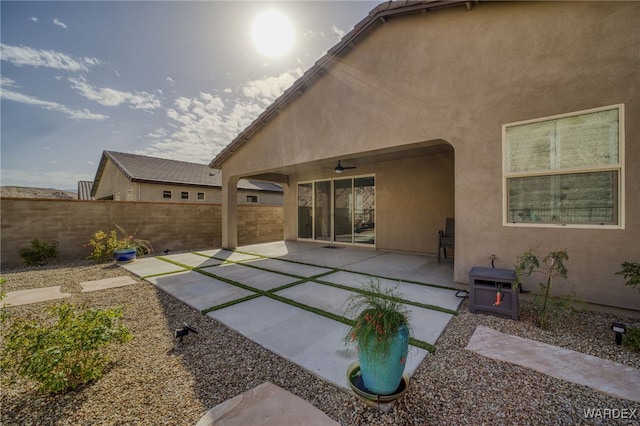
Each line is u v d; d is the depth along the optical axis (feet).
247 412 7.03
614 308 11.98
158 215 33.55
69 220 28.14
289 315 13.19
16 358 8.19
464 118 15.28
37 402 7.54
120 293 17.20
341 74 20.63
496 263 14.42
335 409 7.11
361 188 33.50
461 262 15.49
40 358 7.43
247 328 11.82
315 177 37.99
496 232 14.42
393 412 6.93
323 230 37.50
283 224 44.80
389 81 18.04
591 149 12.33
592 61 12.20
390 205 30.86
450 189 27.04
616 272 11.80
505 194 14.19
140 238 32.27
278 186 84.79
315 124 22.61
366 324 7.22
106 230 30.19
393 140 17.90
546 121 13.24
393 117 17.88
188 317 13.30
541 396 7.39
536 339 10.37
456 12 15.46
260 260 26.76
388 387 7.07
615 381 7.89
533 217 13.66
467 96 15.17
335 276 20.26
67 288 18.40
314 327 11.89
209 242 37.70
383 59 18.29
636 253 11.47
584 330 10.92
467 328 11.43
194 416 6.93
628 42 11.55
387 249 31.22
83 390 7.98
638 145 11.41
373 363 6.95
